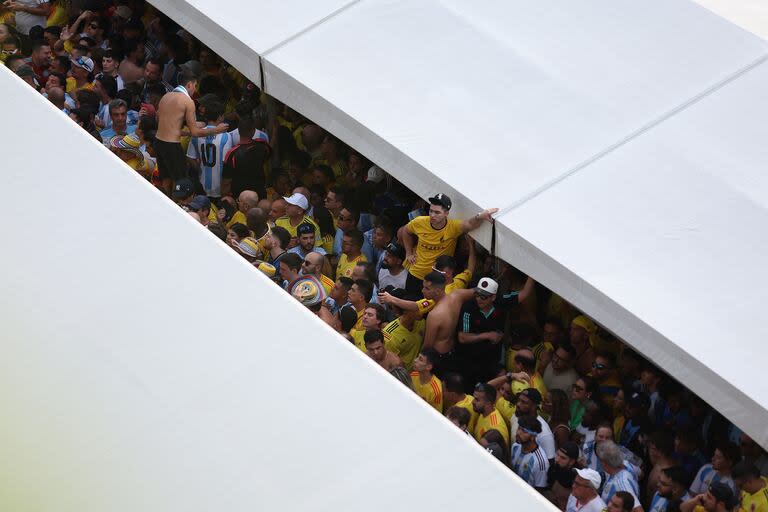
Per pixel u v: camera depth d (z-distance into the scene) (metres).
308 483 15.37
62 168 20.67
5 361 17.17
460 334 23.47
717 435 21.98
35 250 19.06
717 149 24.73
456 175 24.48
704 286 21.98
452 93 26.42
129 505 15.20
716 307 21.56
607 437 21.17
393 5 28.72
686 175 24.20
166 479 15.50
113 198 20.09
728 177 24.11
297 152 29.56
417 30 28.05
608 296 21.80
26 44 33.84
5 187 20.27
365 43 27.73
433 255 24.72
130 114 30.34
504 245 23.72
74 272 18.66
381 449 15.76
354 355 17.11
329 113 26.44
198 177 28.89
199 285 18.31
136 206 19.89
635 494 20.36
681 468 20.53
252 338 17.41
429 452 15.71
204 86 31.52
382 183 28.53
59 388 16.78
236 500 15.20
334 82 26.77
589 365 23.33
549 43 27.56
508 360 24.06
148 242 19.17
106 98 31.16
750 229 23.06
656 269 22.34
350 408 16.33
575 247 22.83
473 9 28.59
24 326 17.73
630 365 23.06
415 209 27.09
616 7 28.44
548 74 26.75
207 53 32.78
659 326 21.19
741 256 22.53
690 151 24.69
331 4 28.94
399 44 27.69
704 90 26.11
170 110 27.53
